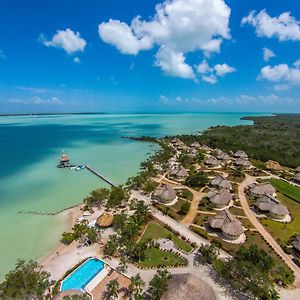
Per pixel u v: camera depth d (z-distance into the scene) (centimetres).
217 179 7706
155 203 6438
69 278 3844
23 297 3100
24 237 4916
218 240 4922
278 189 7744
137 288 3459
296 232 5341
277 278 3884
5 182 7969
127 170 9538
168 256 4356
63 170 9456
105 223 5241
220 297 3516
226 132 19738
